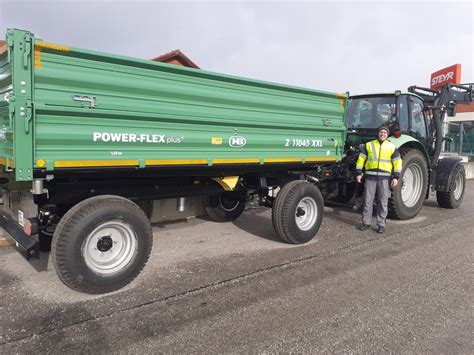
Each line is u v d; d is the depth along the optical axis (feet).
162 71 11.80
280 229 16.39
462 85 26.09
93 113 10.57
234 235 18.22
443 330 9.72
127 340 8.92
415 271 13.78
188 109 12.57
